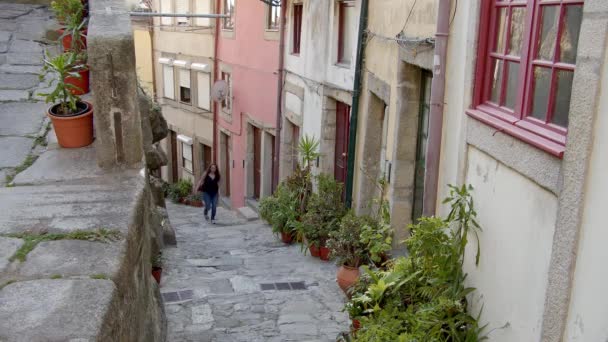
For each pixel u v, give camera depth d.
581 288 2.79
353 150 8.68
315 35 10.39
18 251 2.88
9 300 2.45
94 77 4.01
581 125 2.80
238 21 15.10
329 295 6.86
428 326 4.10
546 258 3.19
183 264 8.02
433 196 5.24
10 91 5.58
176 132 20.25
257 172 14.90
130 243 3.14
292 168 12.73
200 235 10.58
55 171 4.10
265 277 7.48
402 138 6.82
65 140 4.49
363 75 8.31
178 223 13.13
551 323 3.04
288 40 12.16
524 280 3.45
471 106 4.37
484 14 4.27
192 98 18.48
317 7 10.25
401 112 6.74
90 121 4.55
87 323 2.32
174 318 6.08
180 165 20.11
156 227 8.09
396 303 4.62
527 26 3.61
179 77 19.27
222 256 8.66
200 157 18.61
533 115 3.56
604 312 2.57
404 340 4.01
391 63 7.06
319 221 8.45
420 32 6.04
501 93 4.03
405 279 4.58
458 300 4.20
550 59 3.39
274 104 13.21
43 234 3.07
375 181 8.33
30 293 2.51
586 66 2.78
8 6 7.89
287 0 12.09
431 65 5.68
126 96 4.08
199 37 17.56
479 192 4.21
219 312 6.26
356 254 6.62
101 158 4.15
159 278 6.91
